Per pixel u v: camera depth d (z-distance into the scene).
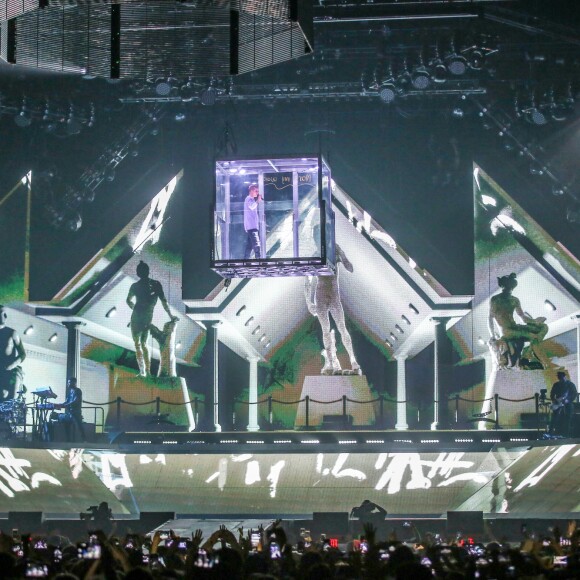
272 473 25.61
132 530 22.12
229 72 16.86
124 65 17.19
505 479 24.27
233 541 10.87
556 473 23.30
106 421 30.58
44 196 30.67
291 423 31.39
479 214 30.81
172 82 29.00
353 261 31.25
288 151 31.41
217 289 30.95
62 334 30.72
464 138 30.92
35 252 30.81
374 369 31.28
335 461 26.03
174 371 30.91
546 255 30.42
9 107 28.33
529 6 26.31
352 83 29.27
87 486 24.62
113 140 30.69
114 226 31.17
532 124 30.14
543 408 29.86
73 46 16.95
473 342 30.56
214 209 21.45
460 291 30.61
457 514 20.88
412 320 31.02
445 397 30.58
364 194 31.17
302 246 21.23
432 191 31.02
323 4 25.72
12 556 7.45
